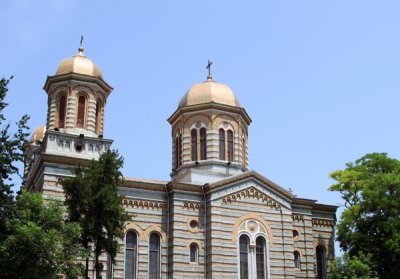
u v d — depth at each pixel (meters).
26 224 31.42
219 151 52.16
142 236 44.28
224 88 55.00
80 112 46.69
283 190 48.91
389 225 45.41
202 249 45.06
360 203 48.84
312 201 51.34
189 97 54.34
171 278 43.31
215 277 43.81
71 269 32.19
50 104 47.16
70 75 46.66
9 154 32.72
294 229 50.03
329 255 51.78
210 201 45.84
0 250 29.78
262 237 47.00
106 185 34.66
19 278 30.08
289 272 46.81
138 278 43.06
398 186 47.09
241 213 46.72
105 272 42.16
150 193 45.62
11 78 33.53
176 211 45.12
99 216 34.09
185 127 53.53
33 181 46.09
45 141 44.22
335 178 52.53
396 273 45.03
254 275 45.47
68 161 42.41
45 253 30.47
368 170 51.47
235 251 45.38
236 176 47.31
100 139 45.38
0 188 31.81
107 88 48.72
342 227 49.16
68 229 32.19
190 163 52.16
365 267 42.72
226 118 53.38
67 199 35.12
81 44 50.25
